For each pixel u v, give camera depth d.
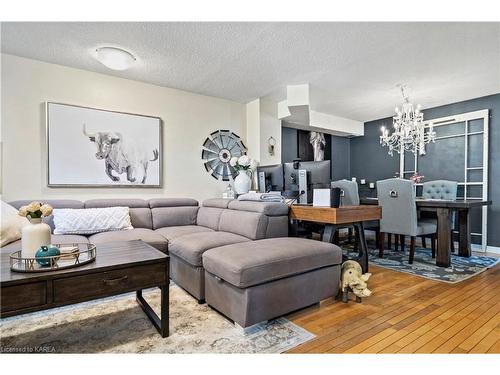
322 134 5.52
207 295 1.96
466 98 4.13
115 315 1.88
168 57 2.79
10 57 2.73
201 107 3.93
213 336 1.62
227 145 4.14
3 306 1.23
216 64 2.95
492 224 3.92
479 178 4.06
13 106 2.74
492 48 2.61
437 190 4.12
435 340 1.58
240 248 1.90
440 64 2.96
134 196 3.41
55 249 1.53
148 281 1.58
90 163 3.10
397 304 2.07
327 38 2.43
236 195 3.87
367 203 4.07
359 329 1.70
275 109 4.32
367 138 5.68
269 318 1.71
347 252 3.79
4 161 2.70
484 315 1.89
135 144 3.38
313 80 3.41
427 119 4.65
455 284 2.51
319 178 2.64
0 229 2.09
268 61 2.89
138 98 3.44
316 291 1.96
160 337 1.60
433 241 3.46
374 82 3.48
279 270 1.73
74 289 1.39
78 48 2.61
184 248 2.24
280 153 4.37
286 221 2.62
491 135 3.97
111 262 1.54
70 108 2.99
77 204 2.84
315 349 1.50
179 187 3.74
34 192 2.83
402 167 5.04
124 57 2.68
